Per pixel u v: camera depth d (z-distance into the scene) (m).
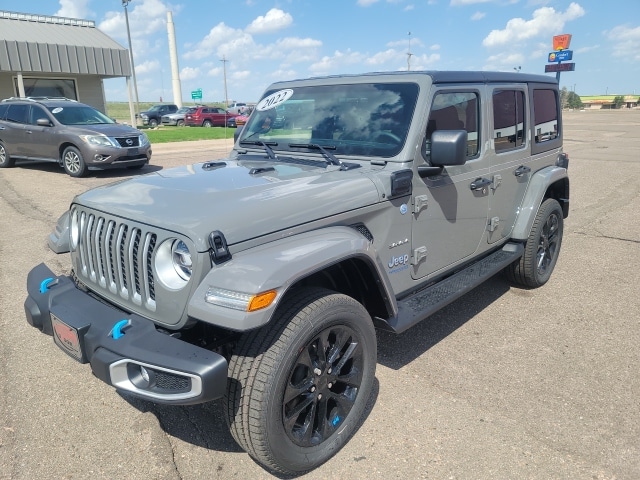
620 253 6.27
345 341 2.72
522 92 4.57
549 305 4.73
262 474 2.65
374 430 2.96
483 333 4.17
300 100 3.91
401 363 3.71
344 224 2.87
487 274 4.04
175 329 2.43
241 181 2.95
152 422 3.06
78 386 3.43
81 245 2.98
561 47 36.22
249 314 2.15
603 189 10.48
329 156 3.40
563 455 2.73
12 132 12.76
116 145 11.81
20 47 21.42
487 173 4.07
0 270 5.57
